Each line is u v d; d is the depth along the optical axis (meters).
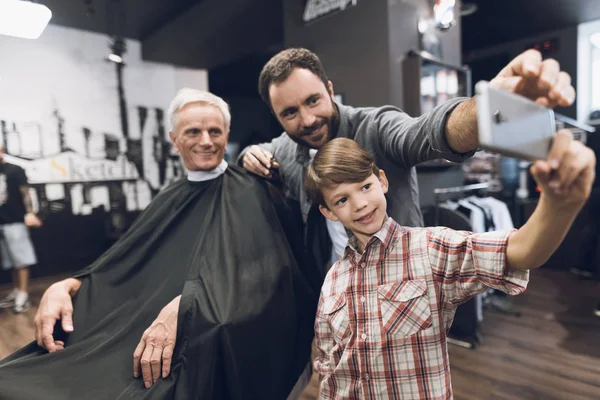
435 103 2.85
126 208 4.59
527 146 0.46
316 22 3.01
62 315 1.07
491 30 4.61
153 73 4.70
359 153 0.82
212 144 1.19
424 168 2.92
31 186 3.89
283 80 0.95
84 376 0.91
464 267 0.72
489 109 0.42
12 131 3.73
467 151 0.67
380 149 1.04
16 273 3.24
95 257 4.38
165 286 1.13
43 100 3.90
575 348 2.30
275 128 6.13
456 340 2.41
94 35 4.21
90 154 4.28
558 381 1.95
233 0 3.54
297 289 1.11
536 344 2.37
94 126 4.28
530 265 0.60
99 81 4.29
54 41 3.94
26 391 0.84
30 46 3.78
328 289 0.94
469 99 0.66
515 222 3.77
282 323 1.00
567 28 4.54
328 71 2.99
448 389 0.81
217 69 5.57
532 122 0.47
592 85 4.59
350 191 0.80
